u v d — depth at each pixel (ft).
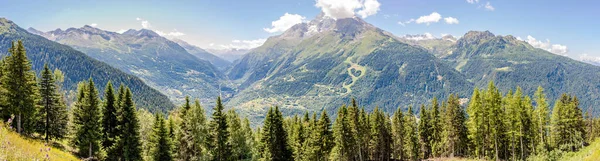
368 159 281.13
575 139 240.32
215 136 192.54
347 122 232.53
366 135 251.39
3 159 47.75
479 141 236.02
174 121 216.95
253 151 209.97
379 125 261.03
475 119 218.38
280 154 219.20
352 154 251.80
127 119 189.78
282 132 221.87
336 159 233.76
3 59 202.49
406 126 277.85
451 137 263.29
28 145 83.30
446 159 263.49
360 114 251.19
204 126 180.34
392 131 279.69
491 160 233.14
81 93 212.02
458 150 279.49
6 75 176.45
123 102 190.08
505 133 211.82
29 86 183.42
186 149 183.11
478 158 242.37
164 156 181.57
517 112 203.31
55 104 211.61
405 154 293.64
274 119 221.05
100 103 199.62
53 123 215.31
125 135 187.73
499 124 209.87
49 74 208.64
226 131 194.90
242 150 205.77
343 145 230.48
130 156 186.80
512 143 213.66
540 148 210.79
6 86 175.22
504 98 214.90
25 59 181.37
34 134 211.20
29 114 183.73
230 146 197.77
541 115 215.92
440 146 278.26
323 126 236.63
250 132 231.71
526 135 212.43
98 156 187.62
